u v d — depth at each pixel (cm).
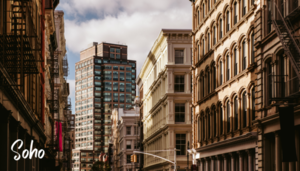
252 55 3475
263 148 3102
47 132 6125
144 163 9538
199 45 5156
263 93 3131
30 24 2775
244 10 3691
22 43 2428
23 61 2564
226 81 4069
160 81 7375
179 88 6769
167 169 6644
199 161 5075
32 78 3612
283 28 2667
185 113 6706
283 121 2536
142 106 10238
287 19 2623
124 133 12631
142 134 10169
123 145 12625
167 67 6738
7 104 2242
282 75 2686
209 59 4641
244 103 3634
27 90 3359
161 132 7206
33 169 3612
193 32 5341
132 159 5812
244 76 3588
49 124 6569
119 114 15125
